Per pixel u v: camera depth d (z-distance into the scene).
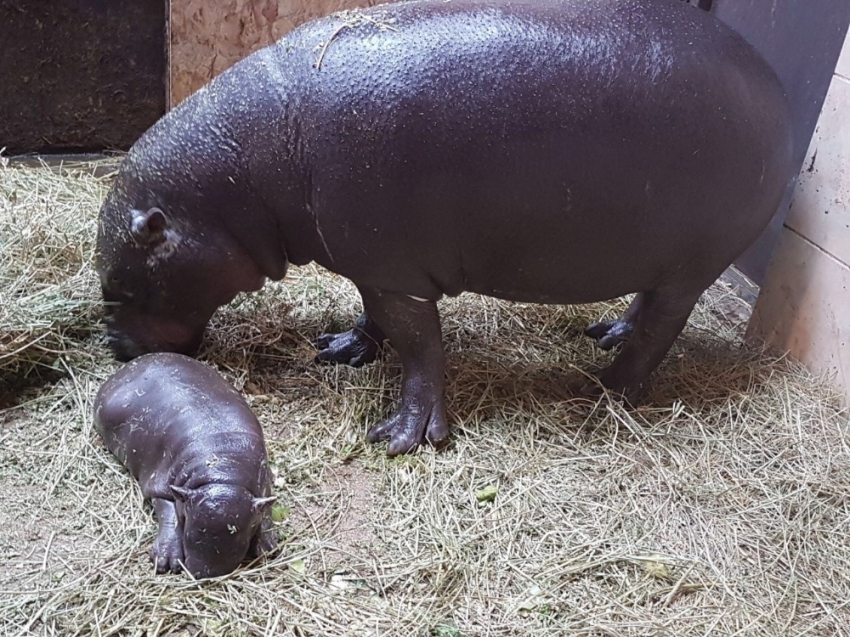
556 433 1.73
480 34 1.44
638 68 1.45
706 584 1.41
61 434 1.61
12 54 2.59
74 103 2.74
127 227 1.64
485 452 1.67
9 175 2.37
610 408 1.75
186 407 1.44
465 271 1.61
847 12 2.03
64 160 2.75
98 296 1.88
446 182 1.44
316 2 2.66
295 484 1.57
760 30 2.34
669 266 1.62
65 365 1.75
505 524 1.50
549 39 1.44
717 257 1.63
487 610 1.33
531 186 1.46
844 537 1.53
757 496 1.61
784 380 1.95
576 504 1.56
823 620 1.37
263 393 1.79
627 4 1.54
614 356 2.04
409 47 1.43
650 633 1.31
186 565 1.32
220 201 1.58
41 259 1.96
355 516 1.51
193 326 1.76
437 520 1.50
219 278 1.66
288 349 1.95
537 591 1.37
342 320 2.09
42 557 1.36
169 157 1.59
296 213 1.55
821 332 1.96
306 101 1.46
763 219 1.64
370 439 1.68
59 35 2.61
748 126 1.52
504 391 1.83
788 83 2.26
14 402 1.69
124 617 1.25
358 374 1.88
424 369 1.68
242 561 1.36
